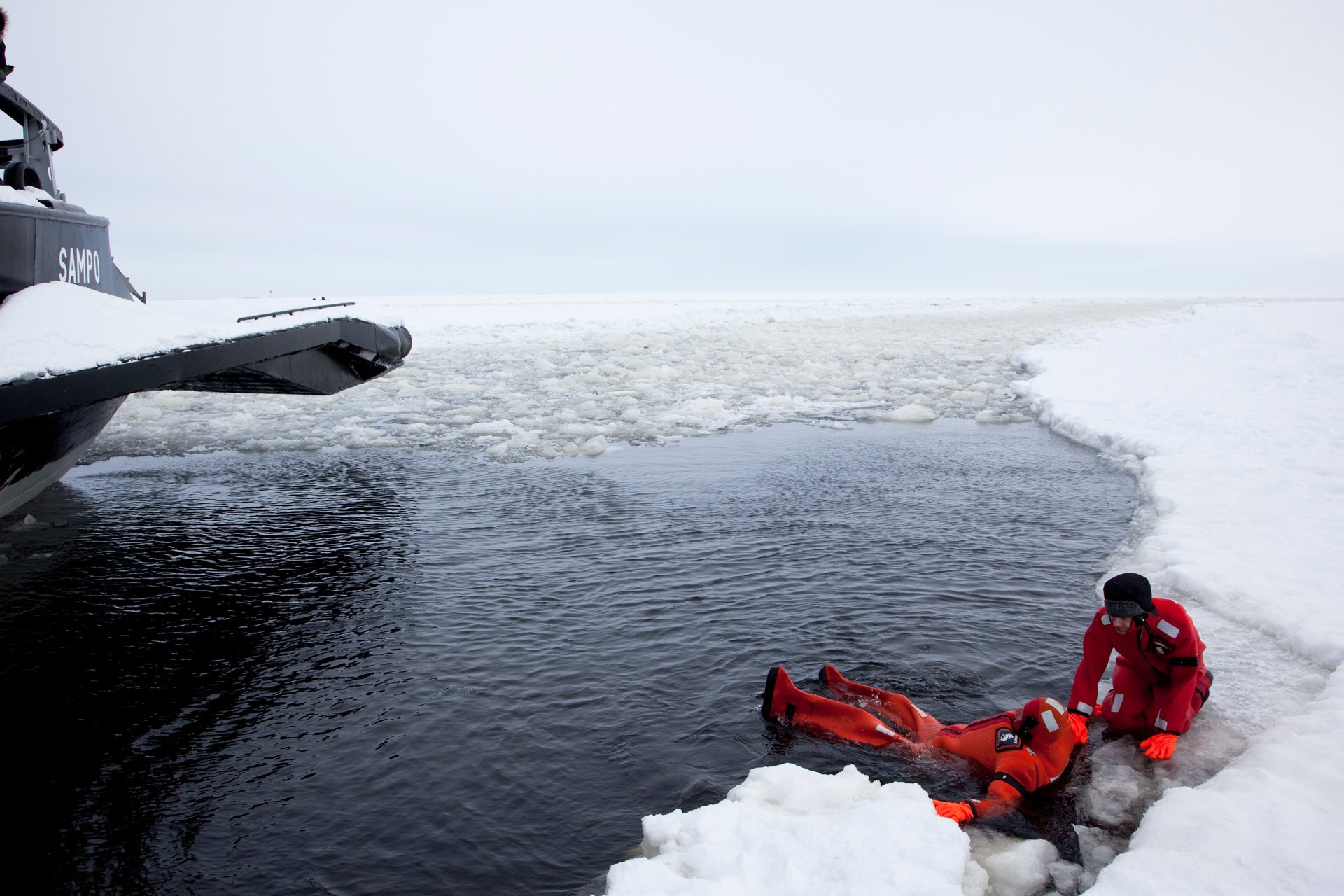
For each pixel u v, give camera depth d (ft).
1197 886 8.45
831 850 9.10
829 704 12.71
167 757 12.74
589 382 59.67
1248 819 9.49
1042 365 61.41
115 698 14.69
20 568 21.79
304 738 13.15
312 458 36.40
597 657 15.70
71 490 30.66
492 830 10.69
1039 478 30.35
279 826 10.96
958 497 27.61
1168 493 25.02
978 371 64.95
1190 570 18.04
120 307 18.19
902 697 12.95
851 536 23.16
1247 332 66.54
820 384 59.72
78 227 22.58
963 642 15.96
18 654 16.58
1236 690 13.51
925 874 8.68
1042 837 10.25
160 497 29.45
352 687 14.88
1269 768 10.73
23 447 19.53
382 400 52.95
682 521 25.08
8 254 18.47
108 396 16.39
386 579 20.47
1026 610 17.52
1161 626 11.84
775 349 81.35
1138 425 37.24
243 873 10.08
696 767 11.93
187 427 43.98
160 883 9.95
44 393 15.33
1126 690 12.55
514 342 88.17
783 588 19.04
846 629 16.61
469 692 14.51
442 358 73.87
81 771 12.41
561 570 20.81
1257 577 17.48
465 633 17.08
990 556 21.21
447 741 12.89
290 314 21.86
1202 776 11.37
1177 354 59.52
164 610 18.74
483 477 32.17
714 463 34.04
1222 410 38.24
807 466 33.17
